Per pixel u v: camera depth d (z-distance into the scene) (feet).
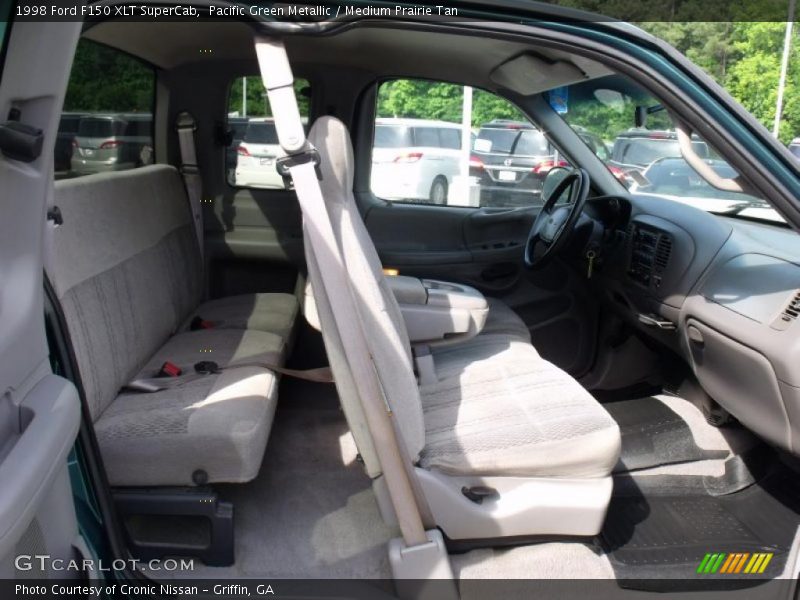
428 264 11.00
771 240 7.88
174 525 6.33
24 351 3.98
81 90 8.33
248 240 11.37
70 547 4.36
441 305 7.95
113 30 8.34
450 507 5.74
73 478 4.87
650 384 9.92
